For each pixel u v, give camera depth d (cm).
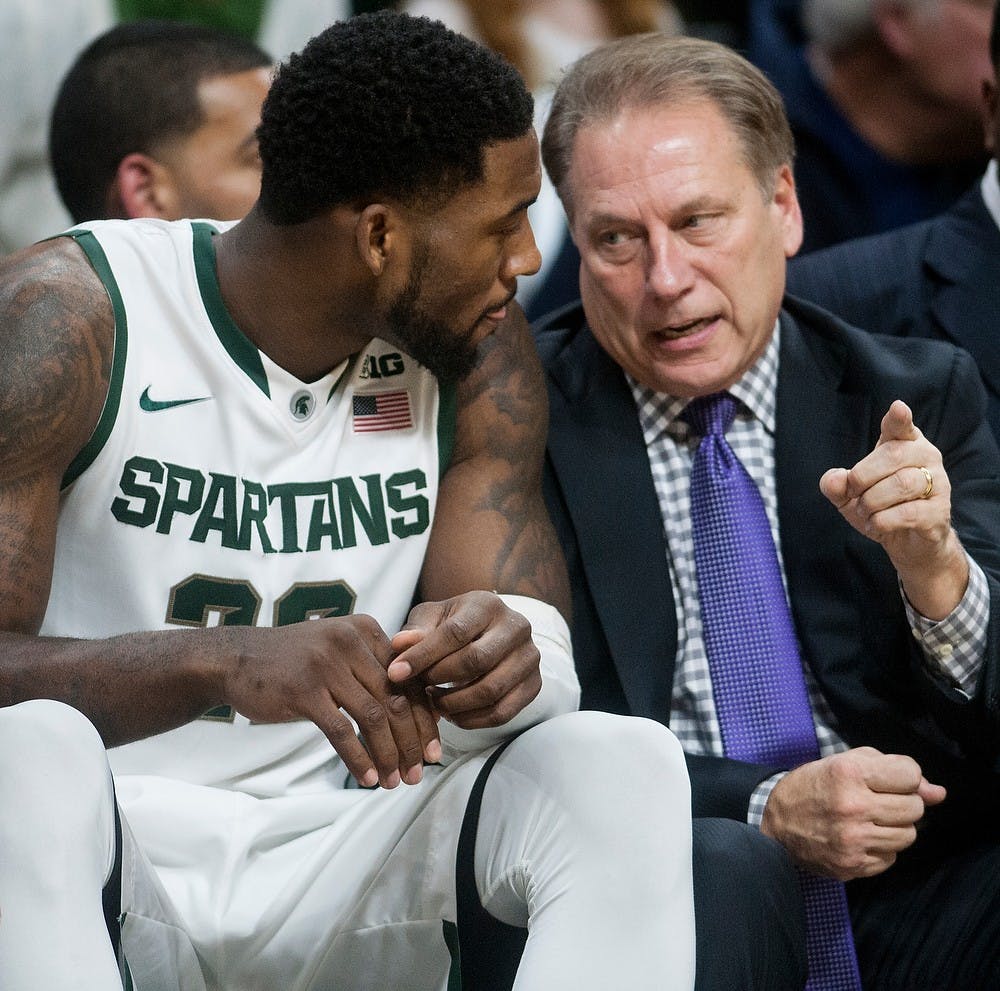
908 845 764
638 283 824
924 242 1011
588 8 1493
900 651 797
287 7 1402
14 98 1294
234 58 1054
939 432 852
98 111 1041
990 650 765
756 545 829
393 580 759
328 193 695
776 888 684
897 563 751
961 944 782
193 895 701
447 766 691
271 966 696
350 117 684
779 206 866
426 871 681
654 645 818
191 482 720
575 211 839
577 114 836
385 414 763
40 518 673
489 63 699
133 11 1332
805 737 809
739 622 823
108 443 705
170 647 639
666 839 618
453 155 688
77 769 575
